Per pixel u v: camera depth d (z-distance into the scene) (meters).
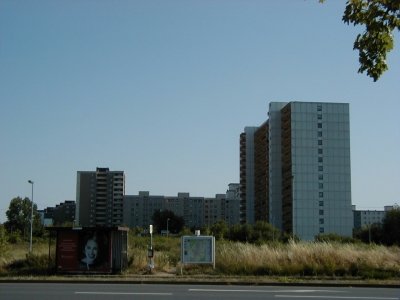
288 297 16.23
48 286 19.81
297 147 123.56
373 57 7.89
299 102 124.81
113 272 25.56
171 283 21.48
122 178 162.88
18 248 41.28
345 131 125.12
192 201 183.88
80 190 160.62
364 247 30.44
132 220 175.88
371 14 7.73
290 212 123.12
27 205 116.38
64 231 25.80
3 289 18.44
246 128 150.62
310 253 27.03
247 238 81.94
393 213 95.69
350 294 17.33
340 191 122.94
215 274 25.48
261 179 141.25
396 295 17.05
